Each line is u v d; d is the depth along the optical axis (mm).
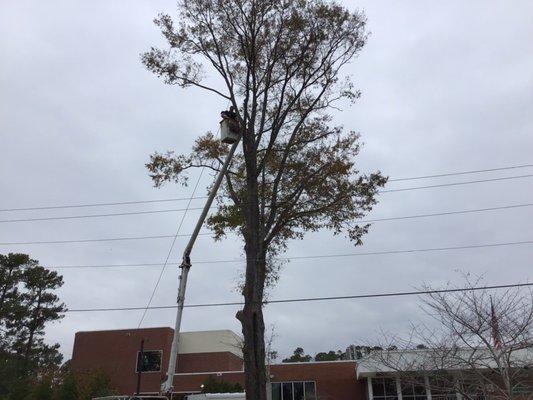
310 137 19906
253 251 16703
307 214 19156
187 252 14359
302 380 37219
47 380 37156
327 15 19281
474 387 10102
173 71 19250
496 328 10148
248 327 15609
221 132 13086
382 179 19750
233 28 19219
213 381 39250
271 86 19500
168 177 19688
